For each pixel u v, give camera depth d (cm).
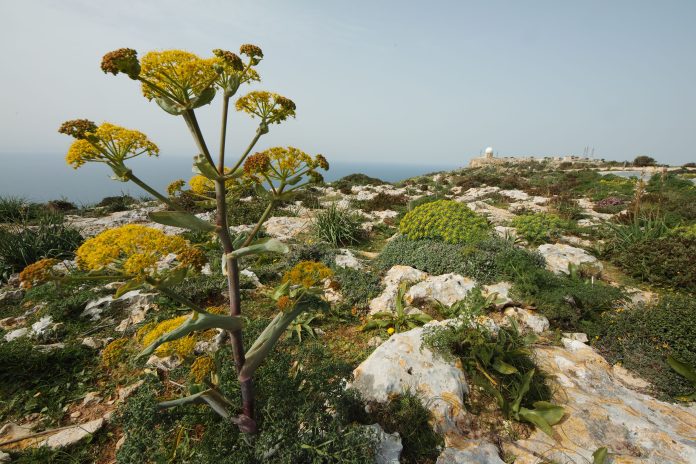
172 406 229
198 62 151
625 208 1459
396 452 269
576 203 1614
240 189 201
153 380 250
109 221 1133
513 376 357
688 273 622
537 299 526
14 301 557
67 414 329
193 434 277
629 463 275
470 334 369
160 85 158
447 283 566
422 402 315
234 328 202
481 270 620
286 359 280
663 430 311
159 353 222
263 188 193
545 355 410
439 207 824
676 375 392
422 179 3191
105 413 329
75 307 498
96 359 403
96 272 156
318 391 270
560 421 315
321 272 212
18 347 397
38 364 378
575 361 399
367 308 548
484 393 347
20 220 1096
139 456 220
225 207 189
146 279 159
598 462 271
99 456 285
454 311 501
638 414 330
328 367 281
